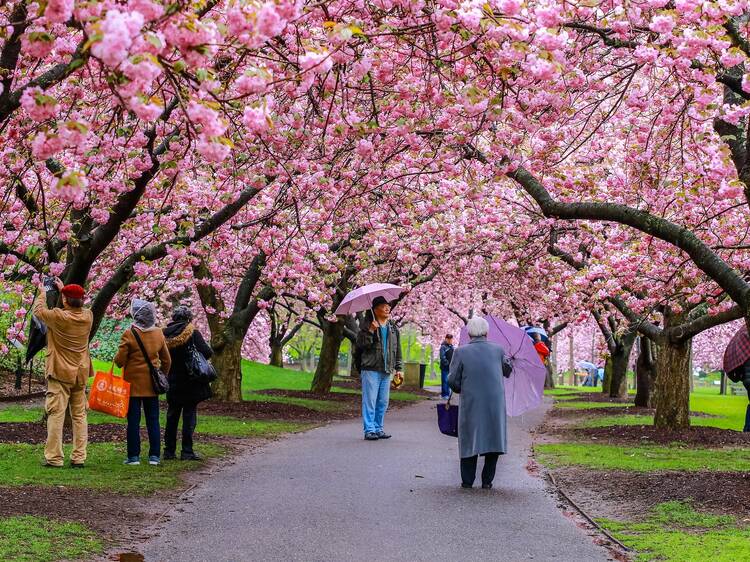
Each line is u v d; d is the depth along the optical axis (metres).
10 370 25.75
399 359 15.40
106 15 4.01
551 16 6.17
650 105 10.95
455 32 6.95
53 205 12.12
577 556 6.80
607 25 10.10
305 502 8.88
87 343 10.63
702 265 9.39
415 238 18.33
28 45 4.69
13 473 9.62
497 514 8.48
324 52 5.43
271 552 6.75
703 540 7.21
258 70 4.98
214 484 9.89
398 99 9.35
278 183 14.16
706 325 16.61
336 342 31.89
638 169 13.98
